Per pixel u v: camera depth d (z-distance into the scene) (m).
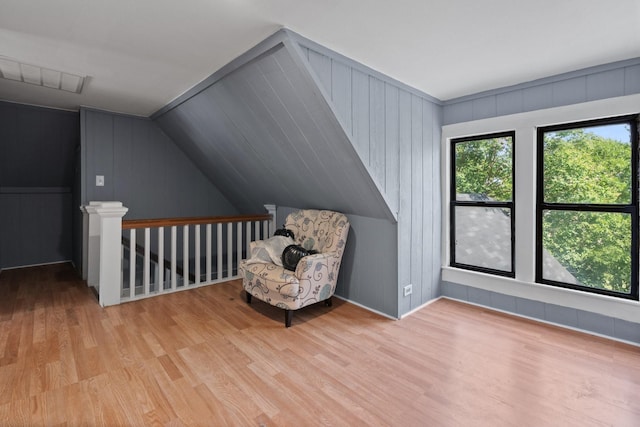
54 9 1.78
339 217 3.09
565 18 1.80
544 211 2.82
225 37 2.08
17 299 3.22
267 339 2.43
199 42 2.15
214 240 5.25
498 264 3.13
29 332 2.47
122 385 1.83
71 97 3.42
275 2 1.69
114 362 2.07
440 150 3.39
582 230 2.64
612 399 1.76
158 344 2.32
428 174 3.22
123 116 4.17
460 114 3.25
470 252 3.32
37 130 3.95
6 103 3.57
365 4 1.69
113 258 3.05
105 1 1.70
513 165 2.98
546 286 2.76
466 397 1.77
